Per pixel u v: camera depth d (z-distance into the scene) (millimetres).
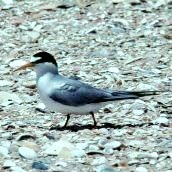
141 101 16422
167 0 24188
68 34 21734
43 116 15727
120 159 12984
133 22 22703
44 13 23266
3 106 16391
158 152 13258
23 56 20078
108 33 21781
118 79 18172
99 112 15891
